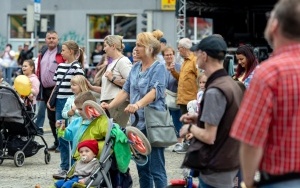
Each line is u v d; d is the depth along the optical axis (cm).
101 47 3378
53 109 1341
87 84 1124
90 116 921
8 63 3095
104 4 3744
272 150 429
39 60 1479
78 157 932
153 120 880
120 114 1077
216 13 3203
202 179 628
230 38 3300
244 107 428
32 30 2528
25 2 3844
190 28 3550
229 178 620
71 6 3778
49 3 3791
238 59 1079
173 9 3584
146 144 862
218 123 606
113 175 920
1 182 1155
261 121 423
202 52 623
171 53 1468
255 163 430
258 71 427
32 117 1353
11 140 1324
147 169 911
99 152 904
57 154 1488
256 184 445
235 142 615
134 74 911
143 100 867
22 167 1316
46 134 1864
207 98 607
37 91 1453
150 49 888
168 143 886
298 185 425
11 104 1284
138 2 3681
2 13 3878
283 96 420
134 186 1112
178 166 1302
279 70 421
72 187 881
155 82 881
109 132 889
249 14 3266
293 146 424
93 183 890
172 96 1482
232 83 619
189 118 647
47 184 1140
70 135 962
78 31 3778
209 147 616
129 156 896
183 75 1443
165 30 3603
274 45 443
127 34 3738
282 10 429
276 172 428
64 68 1328
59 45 1480
